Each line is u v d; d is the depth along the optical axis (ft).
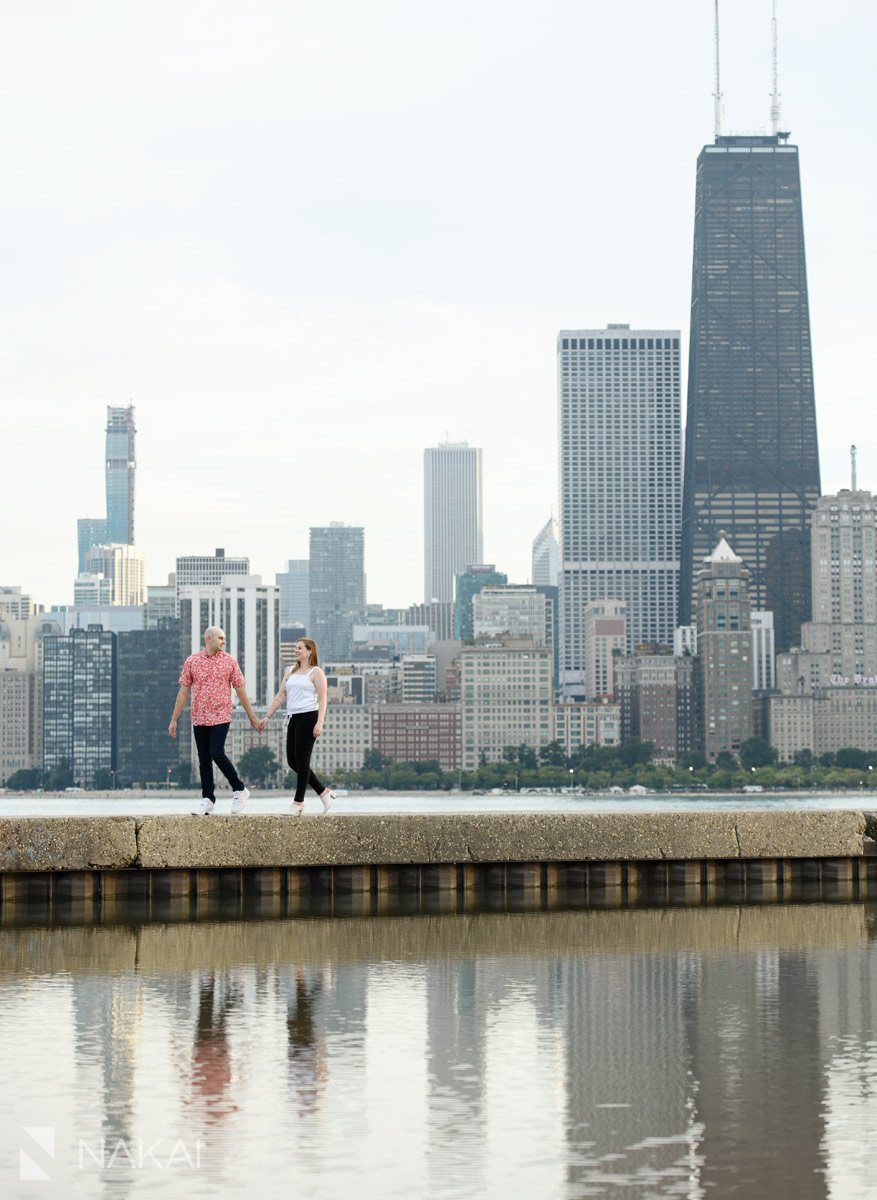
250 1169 35.83
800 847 96.17
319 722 92.68
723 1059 46.37
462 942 71.20
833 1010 54.08
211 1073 44.60
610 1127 39.11
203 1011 53.83
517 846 91.66
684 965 64.28
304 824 89.10
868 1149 37.14
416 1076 44.24
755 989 58.29
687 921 78.89
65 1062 45.91
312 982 59.98
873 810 98.43
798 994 57.21
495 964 64.49
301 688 92.99
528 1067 45.37
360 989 58.39
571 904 86.69
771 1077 44.16
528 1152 37.04
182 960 65.67
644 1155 36.73
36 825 85.40
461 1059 46.39
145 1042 48.65
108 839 85.97
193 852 87.20
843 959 65.82
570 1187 34.53
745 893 92.12
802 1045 48.32
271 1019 52.47
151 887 88.69
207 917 80.59
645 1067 45.34
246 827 88.12
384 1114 40.32
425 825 90.48
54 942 71.31
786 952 67.97
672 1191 34.19
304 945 70.38
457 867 93.09
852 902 87.40
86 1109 40.73
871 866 98.12
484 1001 55.83
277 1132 38.68
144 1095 42.09
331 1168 35.91
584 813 94.02
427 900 88.48
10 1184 34.91
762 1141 37.81
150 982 59.93
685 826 94.43
